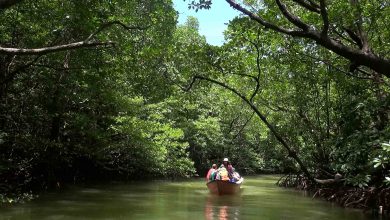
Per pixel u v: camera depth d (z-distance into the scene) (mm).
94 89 15234
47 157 16984
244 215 12477
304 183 20016
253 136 32906
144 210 12945
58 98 16312
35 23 13086
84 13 11125
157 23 15750
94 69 12875
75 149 18844
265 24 7715
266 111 22016
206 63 11062
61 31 12789
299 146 19141
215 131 29438
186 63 11430
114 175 23297
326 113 17922
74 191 17453
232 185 17750
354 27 10414
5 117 15570
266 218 12016
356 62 7457
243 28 11250
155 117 22828
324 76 16891
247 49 13430
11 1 6645
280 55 16141
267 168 35625
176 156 26453
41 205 13328
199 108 30016
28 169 16562
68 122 17781
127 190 18594
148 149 21906
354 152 12297
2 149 15836
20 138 15500
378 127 13305
